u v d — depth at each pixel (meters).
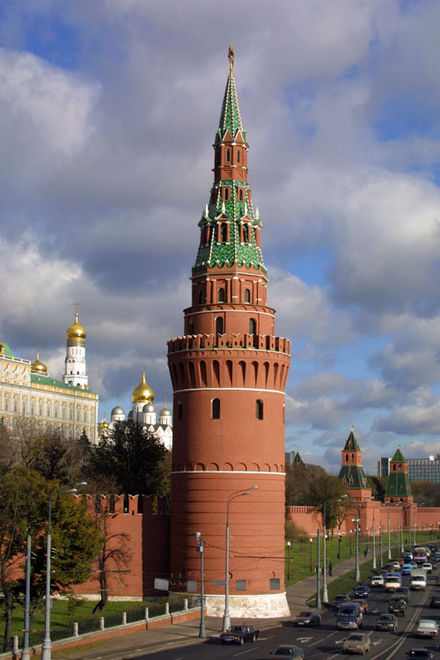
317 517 198.12
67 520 76.62
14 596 76.00
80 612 86.00
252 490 88.06
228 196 94.81
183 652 66.81
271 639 75.31
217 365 89.50
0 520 72.69
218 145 96.31
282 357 91.50
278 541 89.31
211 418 89.19
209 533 87.56
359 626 84.62
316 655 67.19
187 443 90.06
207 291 92.06
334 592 114.06
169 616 81.69
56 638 67.69
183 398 91.38
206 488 88.19
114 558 93.50
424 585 122.88
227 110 97.25
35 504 75.31
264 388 90.38
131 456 125.62
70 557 77.12
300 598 106.69
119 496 95.25
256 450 88.88
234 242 93.00
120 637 73.88
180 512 89.88
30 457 128.25
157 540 95.31
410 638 78.19
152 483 125.31
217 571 87.06
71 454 138.12
